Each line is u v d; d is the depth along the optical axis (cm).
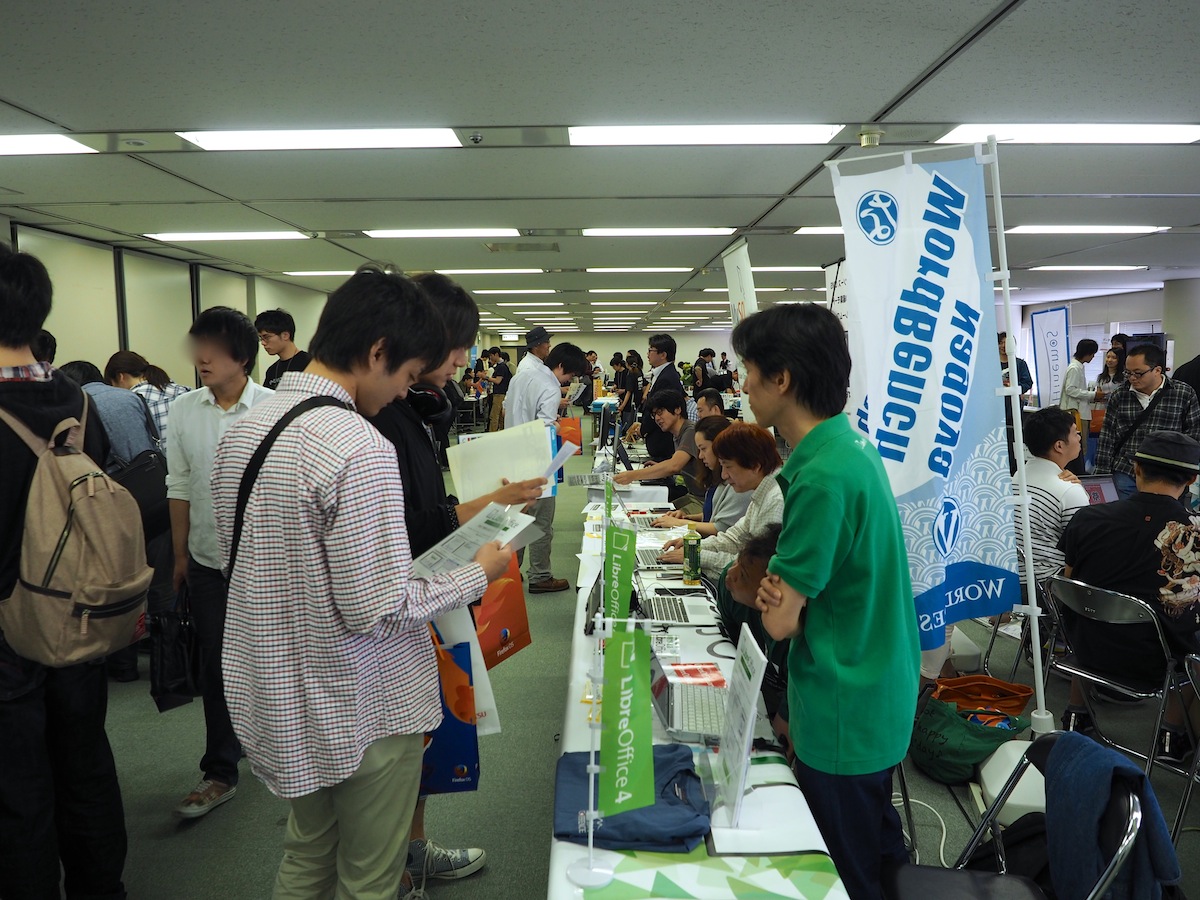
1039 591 313
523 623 184
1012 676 327
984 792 217
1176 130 366
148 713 314
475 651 154
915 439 210
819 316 131
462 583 124
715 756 145
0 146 372
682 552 286
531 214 540
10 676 155
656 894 111
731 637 209
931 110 336
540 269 830
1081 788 123
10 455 151
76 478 156
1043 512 306
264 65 279
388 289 123
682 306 1331
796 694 135
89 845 176
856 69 289
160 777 263
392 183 447
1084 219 581
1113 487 367
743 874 116
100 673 174
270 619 113
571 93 312
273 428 115
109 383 387
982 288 213
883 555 130
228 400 233
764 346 132
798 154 396
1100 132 372
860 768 130
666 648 196
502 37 260
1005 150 394
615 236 632
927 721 253
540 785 260
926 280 208
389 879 130
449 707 152
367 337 121
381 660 121
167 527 247
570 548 600
